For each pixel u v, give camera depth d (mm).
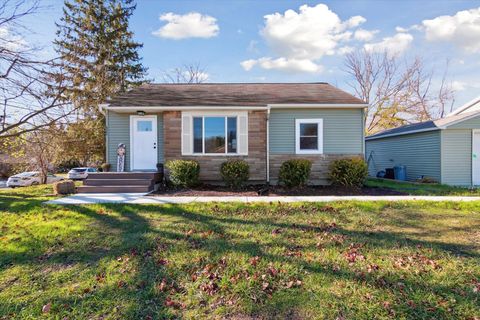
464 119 11711
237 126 10141
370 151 18969
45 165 17047
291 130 10641
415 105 25875
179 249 3959
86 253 3877
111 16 22250
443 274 3188
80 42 19016
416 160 13750
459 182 11883
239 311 2555
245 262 3535
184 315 2508
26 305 2672
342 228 4949
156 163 10703
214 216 5773
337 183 10039
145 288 2957
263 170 10195
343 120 10664
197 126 10148
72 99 12805
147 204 6785
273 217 5684
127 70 23016
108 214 5930
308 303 2652
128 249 3994
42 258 3725
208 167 10117
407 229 4918
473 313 2484
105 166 10344
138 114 10602
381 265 3436
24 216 5789
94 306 2650
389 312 2508
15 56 8344
